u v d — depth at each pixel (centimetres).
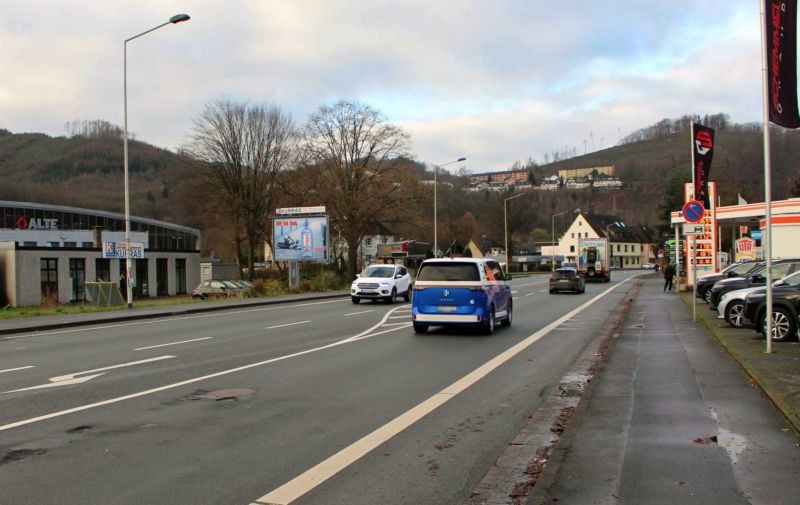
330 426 711
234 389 921
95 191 8962
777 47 1089
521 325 1892
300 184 5781
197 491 507
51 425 716
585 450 580
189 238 9106
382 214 5562
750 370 944
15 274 4234
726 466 525
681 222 3694
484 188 14962
